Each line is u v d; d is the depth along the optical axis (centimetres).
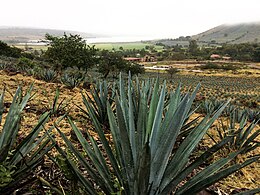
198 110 1097
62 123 483
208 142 549
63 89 977
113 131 220
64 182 269
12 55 7088
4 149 195
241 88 7719
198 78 10194
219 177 182
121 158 210
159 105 225
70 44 2912
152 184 185
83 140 211
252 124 471
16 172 203
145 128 214
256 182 394
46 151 209
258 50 17975
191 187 188
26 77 1205
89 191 192
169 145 198
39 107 580
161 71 12119
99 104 502
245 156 471
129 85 259
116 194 192
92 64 3128
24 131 413
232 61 18600
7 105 568
